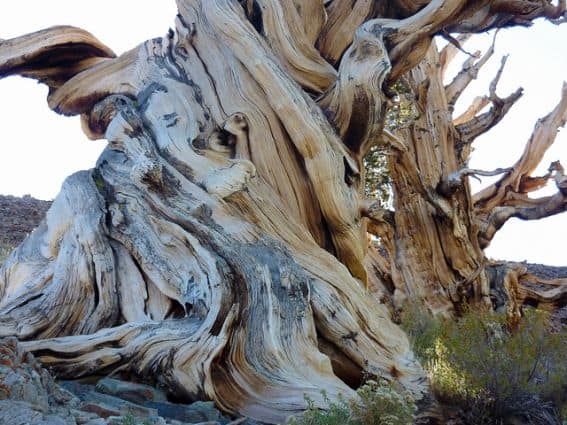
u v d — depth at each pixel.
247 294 6.91
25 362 5.36
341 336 7.16
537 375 7.38
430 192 12.82
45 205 18.28
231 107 8.72
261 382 6.45
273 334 6.65
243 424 6.09
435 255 12.99
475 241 13.25
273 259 7.25
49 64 10.58
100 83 10.34
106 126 10.40
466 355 7.08
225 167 7.97
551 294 13.46
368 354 7.14
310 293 7.18
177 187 7.81
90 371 6.53
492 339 7.59
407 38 9.32
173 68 9.30
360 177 8.89
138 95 9.26
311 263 7.52
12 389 4.69
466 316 10.62
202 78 9.05
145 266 7.50
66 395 5.40
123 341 6.70
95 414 4.97
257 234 7.54
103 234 7.77
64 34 10.38
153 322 6.88
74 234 7.84
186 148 8.21
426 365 7.80
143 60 9.79
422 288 12.90
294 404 6.25
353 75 8.81
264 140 8.56
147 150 8.20
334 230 8.54
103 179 8.15
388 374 7.07
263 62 8.59
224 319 6.63
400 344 7.34
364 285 8.84
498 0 10.62
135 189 7.86
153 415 5.53
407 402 5.73
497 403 6.71
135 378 6.55
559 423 6.61
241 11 8.98
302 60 9.38
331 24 10.24
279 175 8.48
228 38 8.80
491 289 13.23
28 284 7.93
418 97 12.74
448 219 12.80
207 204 7.62
